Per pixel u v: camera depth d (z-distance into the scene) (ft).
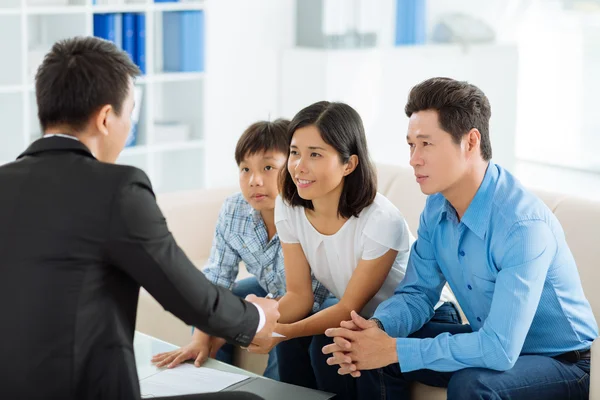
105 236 5.35
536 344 7.40
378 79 17.38
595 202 9.04
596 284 8.58
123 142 5.99
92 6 14.40
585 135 15.53
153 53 16.17
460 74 17.21
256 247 9.23
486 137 7.22
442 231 7.65
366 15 17.08
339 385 8.10
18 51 13.66
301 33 17.63
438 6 17.34
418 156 7.16
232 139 17.43
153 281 5.49
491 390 6.76
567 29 15.65
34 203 5.41
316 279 8.87
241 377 7.57
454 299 9.61
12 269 5.31
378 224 7.95
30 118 14.96
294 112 17.65
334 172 7.73
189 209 11.89
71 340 5.31
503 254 7.02
